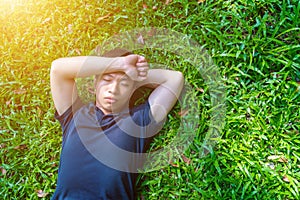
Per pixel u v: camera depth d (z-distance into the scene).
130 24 3.15
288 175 2.70
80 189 2.73
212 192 2.72
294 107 2.83
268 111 2.87
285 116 2.81
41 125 3.14
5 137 3.15
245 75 2.88
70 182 2.73
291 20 2.90
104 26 3.19
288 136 2.77
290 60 2.85
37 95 3.18
